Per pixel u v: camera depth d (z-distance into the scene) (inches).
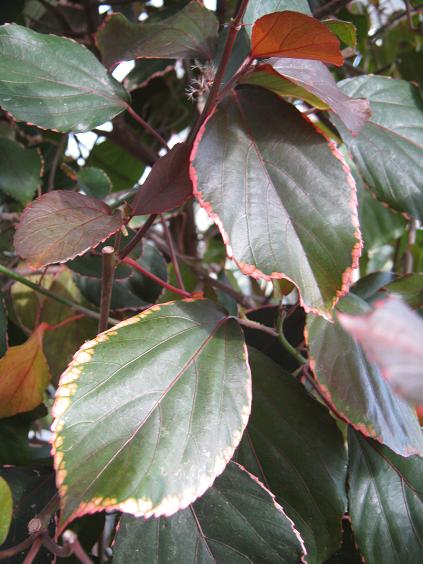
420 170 16.2
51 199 12.3
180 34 15.3
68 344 21.6
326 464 14.3
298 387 15.1
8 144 21.4
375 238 27.1
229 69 14.6
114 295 20.4
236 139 12.6
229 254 11.6
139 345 12.3
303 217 12.1
